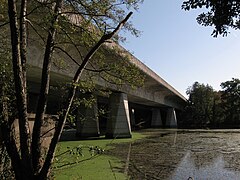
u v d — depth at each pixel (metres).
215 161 22.00
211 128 86.00
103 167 16.86
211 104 93.00
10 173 7.62
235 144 35.50
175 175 16.75
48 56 6.95
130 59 8.47
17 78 6.24
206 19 5.63
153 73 44.69
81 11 7.74
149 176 16.20
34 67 20.14
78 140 34.31
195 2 5.29
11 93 6.80
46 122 9.15
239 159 22.98
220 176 16.78
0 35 7.76
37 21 7.59
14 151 6.23
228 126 89.38
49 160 6.34
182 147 31.36
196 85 97.06
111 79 8.43
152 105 80.06
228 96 91.12
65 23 7.50
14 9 6.27
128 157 23.02
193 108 94.00
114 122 38.97
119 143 33.47
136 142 35.38
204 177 16.47
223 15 5.22
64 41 7.88
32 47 18.80
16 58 6.25
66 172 13.98
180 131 65.69
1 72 6.66
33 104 27.12
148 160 21.78
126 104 41.03
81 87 7.58
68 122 7.50
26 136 6.25
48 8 7.16
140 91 50.00
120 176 15.30
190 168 18.95
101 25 7.90
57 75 23.86
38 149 6.51
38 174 6.27
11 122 6.55
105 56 8.45
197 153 26.56
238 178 16.30
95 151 9.27
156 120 89.81
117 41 8.27
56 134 6.57
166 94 71.25
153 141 37.66
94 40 7.92
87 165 16.81
